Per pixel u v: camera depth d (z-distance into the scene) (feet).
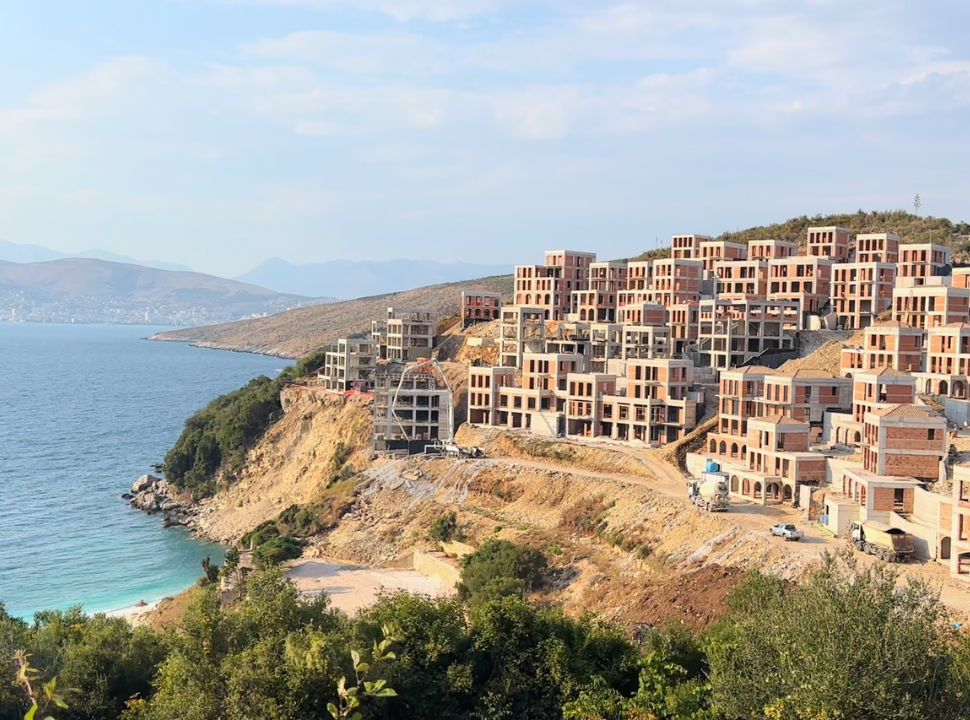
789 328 648.38
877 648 172.65
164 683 217.36
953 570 297.53
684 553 375.04
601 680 220.43
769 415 486.38
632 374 559.79
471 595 385.70
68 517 627.87
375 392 622.95
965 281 639.76
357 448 631.97
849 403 495.82
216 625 230.68
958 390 481.05
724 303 636.07
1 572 502.38
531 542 440.86
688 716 192.95
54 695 129.90
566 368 599.98
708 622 286.87
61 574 502.79
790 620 186.91
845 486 383.45
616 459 515.09
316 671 201.36
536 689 226.38
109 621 291.38
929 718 171.12
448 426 631.56
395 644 226.38
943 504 315.17
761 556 338.34
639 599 337.93
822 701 169.99
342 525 550.36
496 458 563.89
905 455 368.89
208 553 554.46
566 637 241.35
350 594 422.00
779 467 423.64
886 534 323.37
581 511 458.50
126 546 565.53
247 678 201.46
